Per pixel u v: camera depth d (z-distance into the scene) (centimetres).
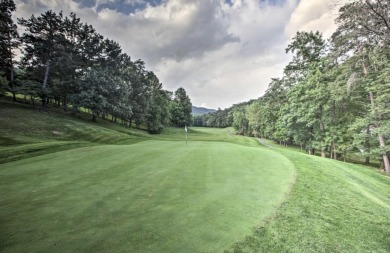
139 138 3219
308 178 874
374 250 460
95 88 4000
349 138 2420
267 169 950
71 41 4288
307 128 2922
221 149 1469
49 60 3812
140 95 5425
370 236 512
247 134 8088
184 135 6225
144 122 5728
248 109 7488
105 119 5088
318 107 2495
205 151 1364
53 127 2817
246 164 1023
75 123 3222
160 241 380
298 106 2859
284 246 418
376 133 1961
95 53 4653
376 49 1339
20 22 3591
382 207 721
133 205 526
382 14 1087
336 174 1063
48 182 702
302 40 2988
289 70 3319
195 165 974
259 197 623
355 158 3075
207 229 432
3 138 2108
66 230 403
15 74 3966
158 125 5841
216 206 541
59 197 567
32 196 573
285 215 534
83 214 471
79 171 847
